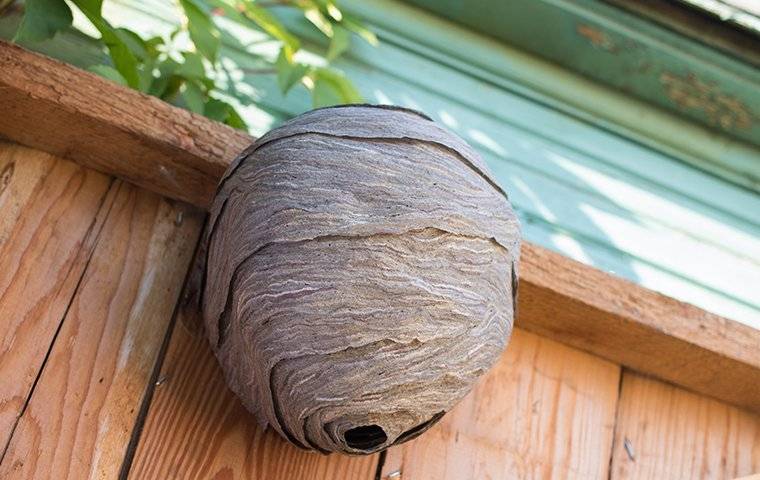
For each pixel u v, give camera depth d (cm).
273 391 75
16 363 78
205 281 81
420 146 78
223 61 106
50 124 83
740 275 110
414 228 74
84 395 78
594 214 110
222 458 79
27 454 75
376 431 76
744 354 89
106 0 105
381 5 118
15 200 83
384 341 72
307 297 73
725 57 117
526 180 111
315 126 78
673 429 91
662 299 90
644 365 92
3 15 95
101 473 76
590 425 89
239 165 79
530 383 90
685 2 116
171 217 86
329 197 75
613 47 118
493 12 117
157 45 101
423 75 115
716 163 119
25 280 80
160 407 79
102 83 83
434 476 84
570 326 90
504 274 78
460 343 74
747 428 93
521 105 117
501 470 85
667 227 112
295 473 80
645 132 119
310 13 113
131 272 83
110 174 86
